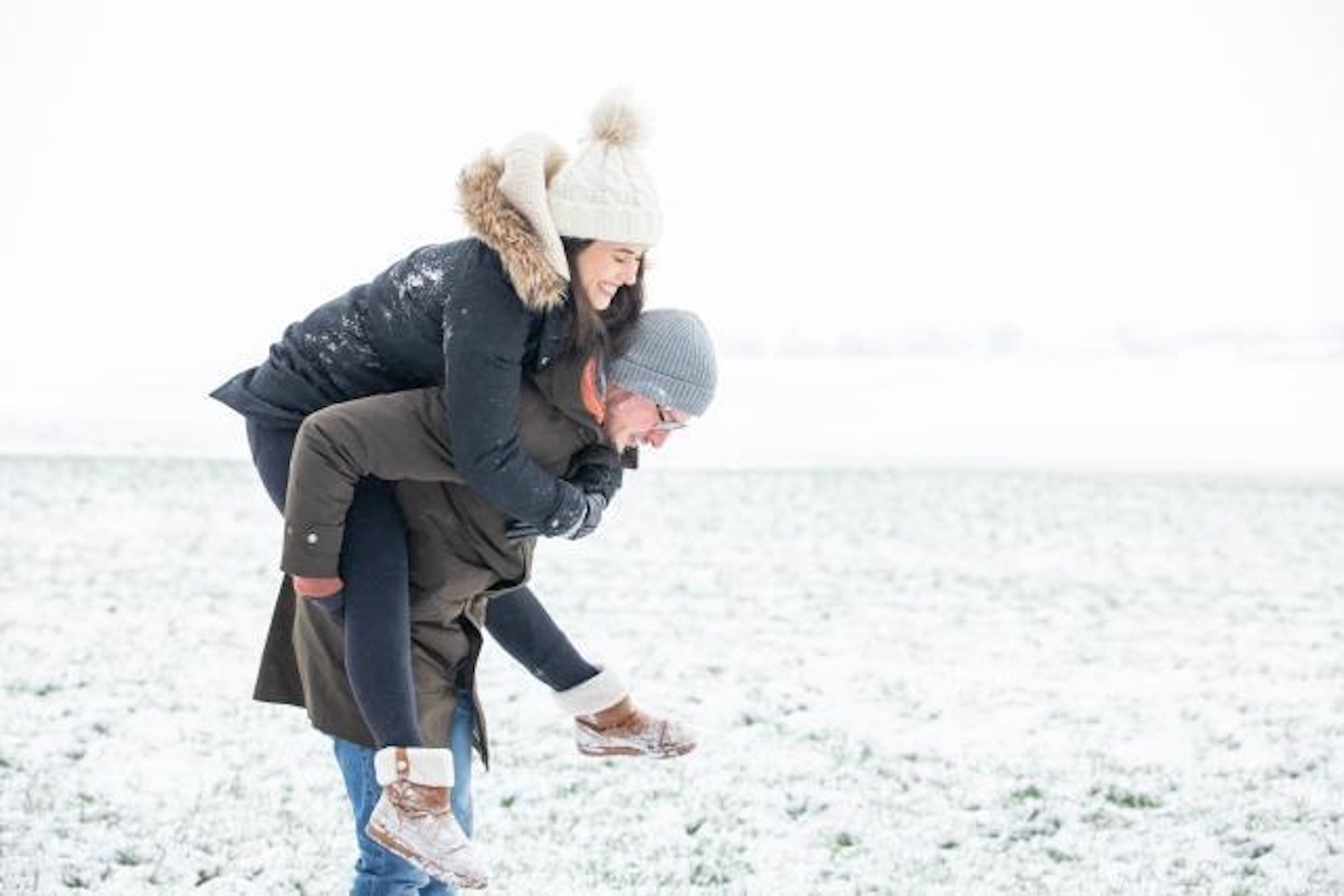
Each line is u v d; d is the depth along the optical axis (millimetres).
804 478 23000
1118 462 27375
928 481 22922
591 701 3732
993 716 9203
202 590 12648
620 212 3086
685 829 6828
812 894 5988
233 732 8258
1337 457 28641
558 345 3150
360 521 3234
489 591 3494
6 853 6070
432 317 3158
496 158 3109
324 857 6219
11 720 8266
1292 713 9328
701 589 13641
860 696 9648
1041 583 14297
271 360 3416
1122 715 9266
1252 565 15570
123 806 6844
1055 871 6332
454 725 3537
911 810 7199
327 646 3393
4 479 19328
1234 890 6082
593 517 3246
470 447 3043
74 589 12445
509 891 5914
